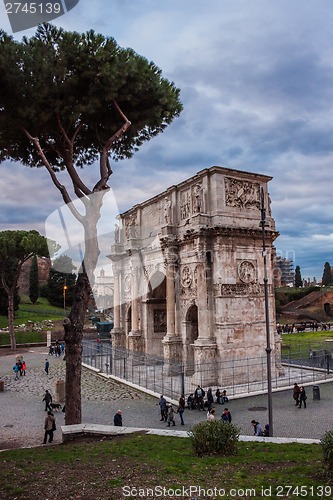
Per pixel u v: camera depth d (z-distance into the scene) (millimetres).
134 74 21984
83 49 20594
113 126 23922
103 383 45125
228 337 42000
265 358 44031
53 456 17516
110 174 22875
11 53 19516
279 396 38125
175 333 47438
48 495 12367
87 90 21562
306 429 27703
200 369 41156
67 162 22109
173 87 25156
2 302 99375
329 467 13953
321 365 50531
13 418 31781
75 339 21891
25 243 69938
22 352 73375
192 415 32219
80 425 22000
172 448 18547
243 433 26938
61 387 37750
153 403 35969
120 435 21797
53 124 22812
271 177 46375
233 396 37625
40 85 20109
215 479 13625
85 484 13281
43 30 20750
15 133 22531
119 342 60906
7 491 12891
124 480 13555
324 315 118062
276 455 17031
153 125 25578
